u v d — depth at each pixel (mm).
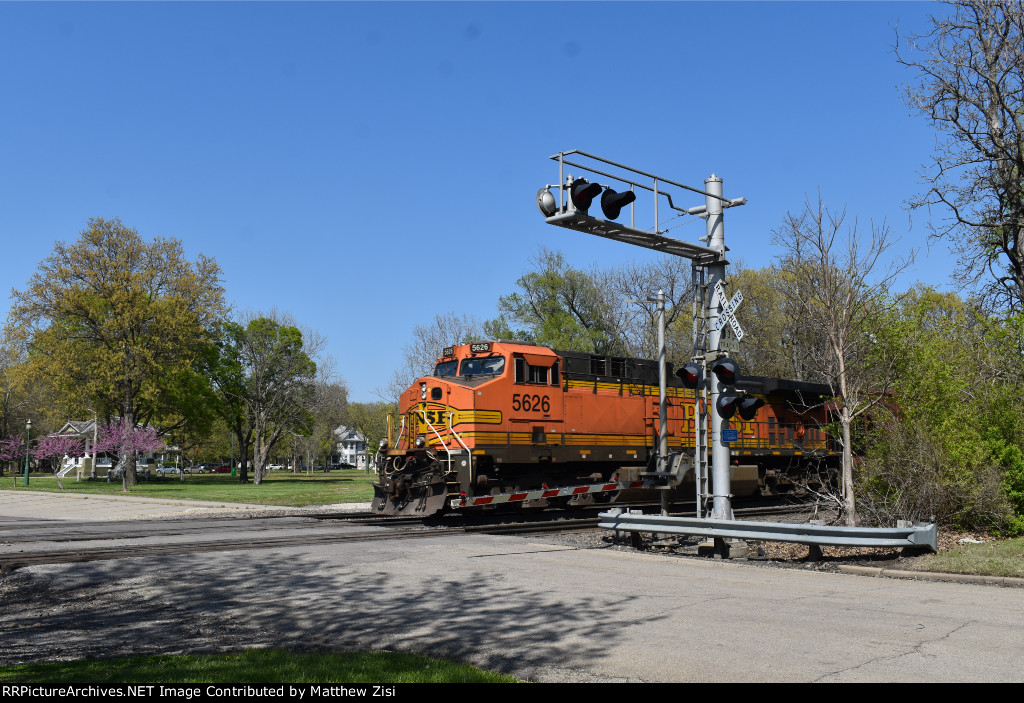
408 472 21000
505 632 8008
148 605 10031
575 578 11195
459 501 19328
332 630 8352
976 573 10789
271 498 32406
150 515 24641
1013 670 6344
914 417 15539
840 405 15820
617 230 12961
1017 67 21609
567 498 21859
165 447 48812
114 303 47469
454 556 13422
